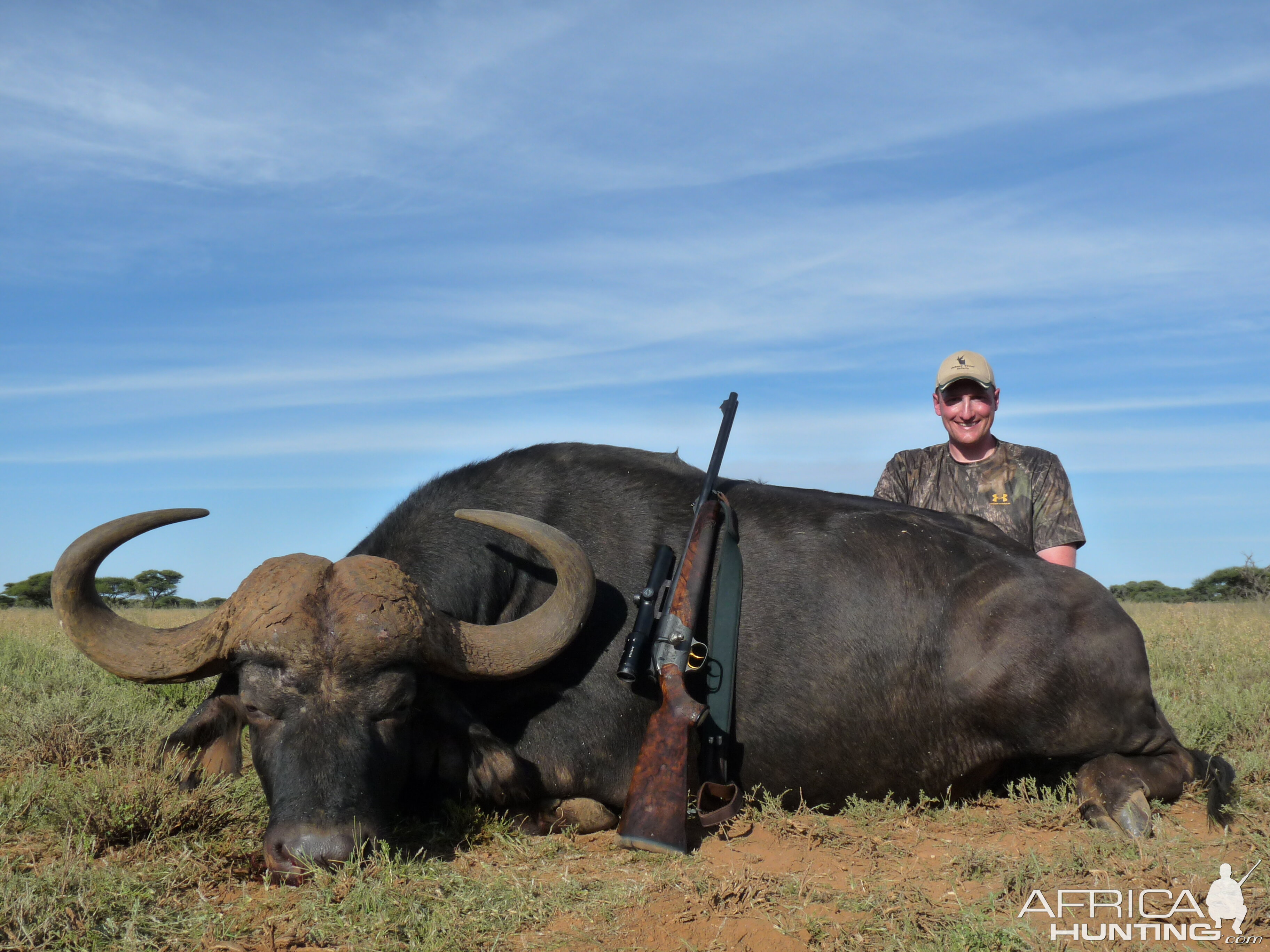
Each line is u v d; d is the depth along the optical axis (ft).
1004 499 21.88
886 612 15.74
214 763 13.80
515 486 16.44
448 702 13.80
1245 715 20.08
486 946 10.55
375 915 11.01
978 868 12.68
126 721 19.01
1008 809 15.90
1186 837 13.78
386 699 12.53
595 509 16.33
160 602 120.06
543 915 11.35
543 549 14.07
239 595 12.76
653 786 13.66
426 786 14.93
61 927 10.54
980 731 15.74
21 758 17.37
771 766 15.71
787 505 16.81
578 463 16.92
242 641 12.30
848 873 12.82
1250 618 42.86
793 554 16.14
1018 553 16.58
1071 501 21.77
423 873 12.40
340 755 12.10
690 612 14.56
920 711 15.67
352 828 11.75
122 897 11.34
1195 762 16.03
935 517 17.38
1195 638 31.83
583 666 15.28
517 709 15.12
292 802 11.81
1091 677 15.15
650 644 14.76
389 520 16.28
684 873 12.76
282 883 11.96
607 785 15.19
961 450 22.63
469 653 13.53
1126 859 12.95
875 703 15.67
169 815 13.20
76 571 12.87
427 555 15.40
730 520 15.83
